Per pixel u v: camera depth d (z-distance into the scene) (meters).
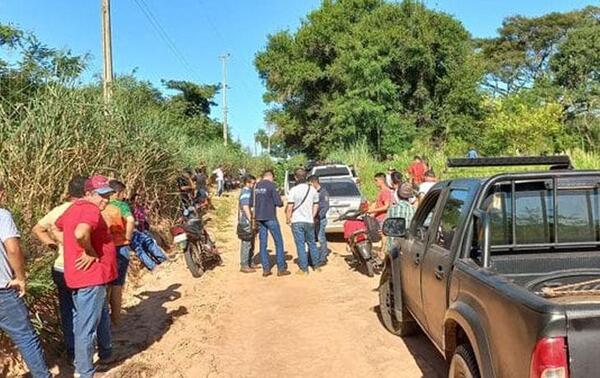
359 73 36.84
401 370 5.87
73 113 9.52
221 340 7.07
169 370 6.07
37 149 8.11
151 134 13.95
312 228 10.76
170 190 15.59
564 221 4.36
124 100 13.41
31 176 7.92
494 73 59.56
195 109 49.78
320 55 45.28
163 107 18.55
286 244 14.88
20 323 5.12
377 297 8.84
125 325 7.69
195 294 9.38
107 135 11.04
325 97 44.03
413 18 39.41
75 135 9.34
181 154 16.88
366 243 10.17
